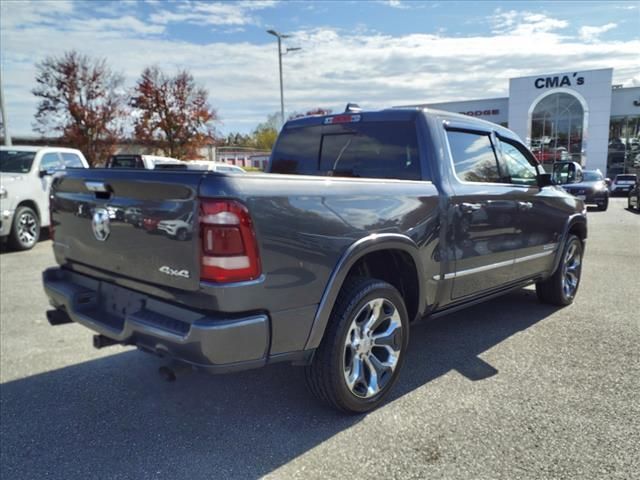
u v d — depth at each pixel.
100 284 3.12
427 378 3.64
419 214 3.32
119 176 2.74
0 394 3.46
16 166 10.11
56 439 2.89
